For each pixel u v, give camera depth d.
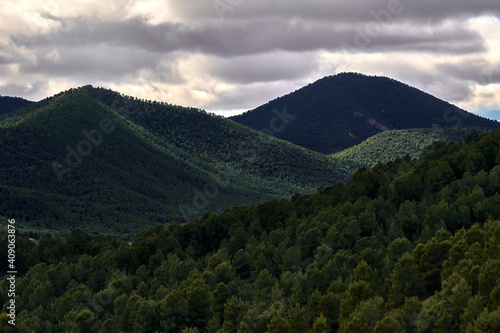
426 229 125.50
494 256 87.88
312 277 112.56
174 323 110.31
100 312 129.88
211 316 113.69
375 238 129.12
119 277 147.38
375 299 86.88
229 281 129.62
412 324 80.19
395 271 98.12
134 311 117.00
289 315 90.06
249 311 96.56
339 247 138.12
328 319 93.75
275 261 142.88
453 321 76.56
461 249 95.62
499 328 64.81
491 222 113.56
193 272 134.38
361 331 77.50
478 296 74.75
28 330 114.12
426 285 100.25
